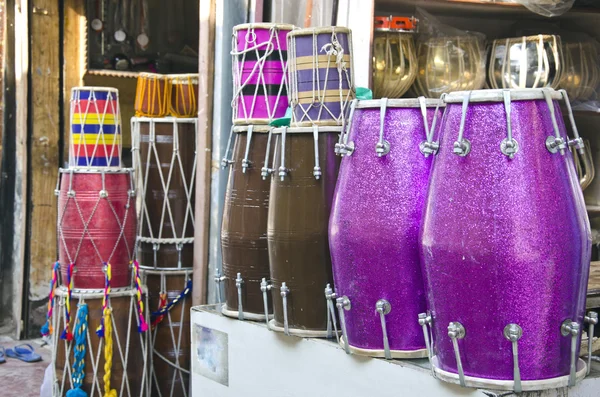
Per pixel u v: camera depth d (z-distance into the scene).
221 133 3.73
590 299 3.06
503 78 3.50
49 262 5.64
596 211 3.84
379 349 2.26
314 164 2.51
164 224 3.97
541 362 1.89
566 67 3.54
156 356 3.96
